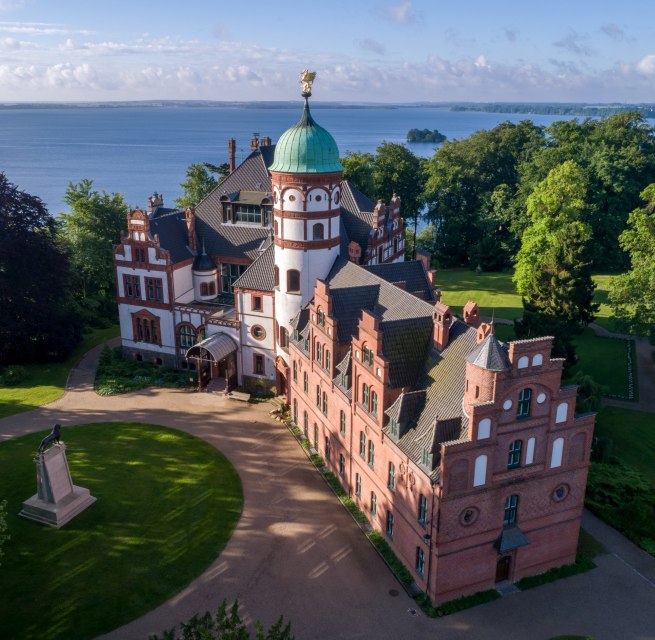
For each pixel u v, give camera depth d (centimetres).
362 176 11088
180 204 10825
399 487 3994
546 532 3934
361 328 4284
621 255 10838
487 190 12631
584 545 4303
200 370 6631
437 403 3912
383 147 12244
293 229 5959
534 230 8881
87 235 9006
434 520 3572
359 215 6994
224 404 6425
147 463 5284
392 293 5025
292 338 5869
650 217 7050
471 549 3709
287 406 6303
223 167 10638
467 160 12606
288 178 5825
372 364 4191
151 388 6788
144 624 3597
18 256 7169
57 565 4056
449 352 4103
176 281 6912
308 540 4350
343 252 6556
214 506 4709
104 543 4278
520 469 3672
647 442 5688
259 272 6444
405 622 3625
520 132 13138
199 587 3891
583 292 7094
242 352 6656
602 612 3722
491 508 3675
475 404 3409
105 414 6191
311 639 3503
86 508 4641
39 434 5772
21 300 7288
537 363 3512
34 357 7494
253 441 5688
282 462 5344
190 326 6919
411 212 12481
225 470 5200
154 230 6888
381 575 4012
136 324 7225
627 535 4381
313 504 4766
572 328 6631
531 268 8700
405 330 4297
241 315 6525
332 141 5931
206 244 7262
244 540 4338
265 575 4000
